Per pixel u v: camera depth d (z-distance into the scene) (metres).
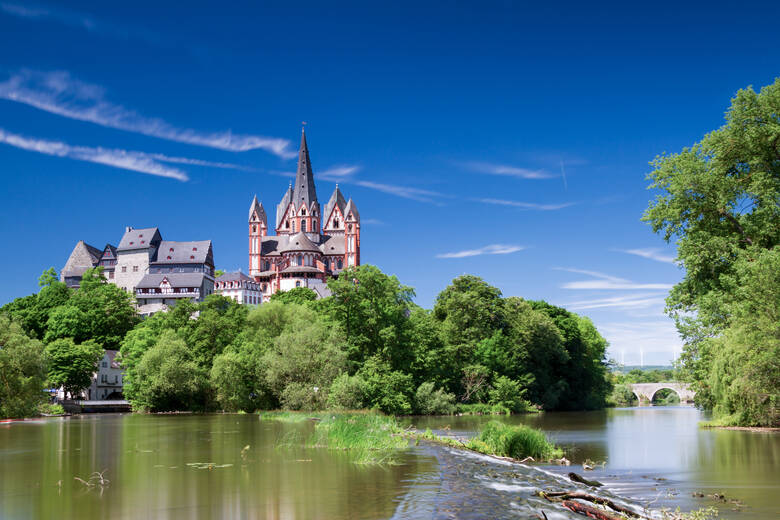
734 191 43.69
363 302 74.88
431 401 74.94
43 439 40.47
